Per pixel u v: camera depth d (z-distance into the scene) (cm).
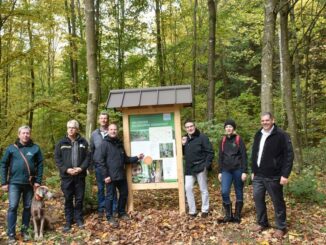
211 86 1158
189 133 690
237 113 1619
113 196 666
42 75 1742
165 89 711
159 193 881
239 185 652
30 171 607
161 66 1473
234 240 567
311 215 676
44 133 1558
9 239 588
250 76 2105
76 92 1473
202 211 678
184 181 754
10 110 1212
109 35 1443
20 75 1420
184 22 1553
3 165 602
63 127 1527
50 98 1193
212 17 1149
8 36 1138
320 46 1697
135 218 674
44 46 1204
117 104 696
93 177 811
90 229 626
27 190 614
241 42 1944
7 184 606
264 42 771
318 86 1945
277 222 584
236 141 659
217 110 1661
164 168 706
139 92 713
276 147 581
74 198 716
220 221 648
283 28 1005
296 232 591
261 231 601
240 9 1441
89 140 745
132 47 1436
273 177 583
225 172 658
